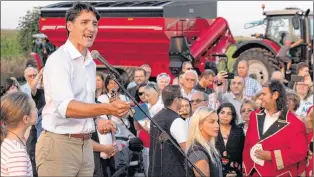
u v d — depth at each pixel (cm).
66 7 1969
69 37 525
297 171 754
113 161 879
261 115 762
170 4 1759
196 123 618
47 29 1972
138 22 1780
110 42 1858
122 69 1820
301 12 1758
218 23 1836
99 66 1872
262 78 1684
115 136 891
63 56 515
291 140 735
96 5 1917
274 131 744
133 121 906
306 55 1753
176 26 1773
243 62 1149
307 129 823
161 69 1788
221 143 800
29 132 764
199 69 1786
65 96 504
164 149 664
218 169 626
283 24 1800
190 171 617
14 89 873
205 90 1079
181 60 1672
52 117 519
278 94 742
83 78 527
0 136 503
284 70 1662
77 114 495
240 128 809
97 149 673
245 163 772
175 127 665
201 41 1794
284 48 1686
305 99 988
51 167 522
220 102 977
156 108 901
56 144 520
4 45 2475
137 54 1827
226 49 1875
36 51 1989
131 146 898
